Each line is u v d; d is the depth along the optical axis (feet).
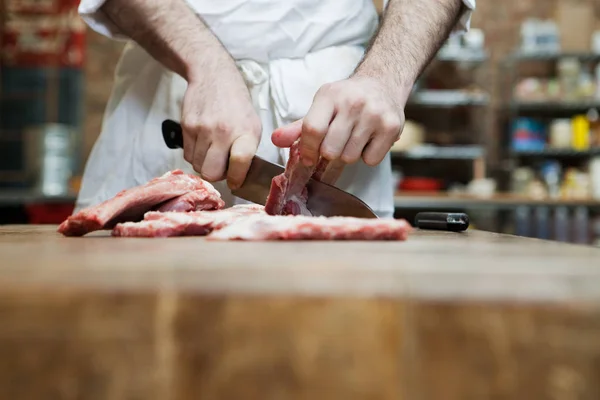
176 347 1.89
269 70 4.82
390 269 1.95
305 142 3.70
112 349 1.88
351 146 3.81
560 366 1.88
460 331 1.90
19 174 14.39
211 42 4.39
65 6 14.79
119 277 1.92
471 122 15.99
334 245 2.94
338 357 1.90
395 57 4.13
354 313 1.90
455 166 15.84
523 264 2.13
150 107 5.08
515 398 1.88
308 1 4.72
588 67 15.53
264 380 1.89
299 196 4.02
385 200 5.04
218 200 4.07
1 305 1.88
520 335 1.89
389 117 3.79
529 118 15.74
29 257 2.24
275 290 1.91
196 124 4.15
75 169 14.75
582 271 1.98
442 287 1.92
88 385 1.88
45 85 14.75
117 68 5.33
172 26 4.38
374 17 5.09
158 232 3.47
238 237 3.16
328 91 3.75
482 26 16.15
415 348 1.90
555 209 13.84
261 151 4.78
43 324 1.88
